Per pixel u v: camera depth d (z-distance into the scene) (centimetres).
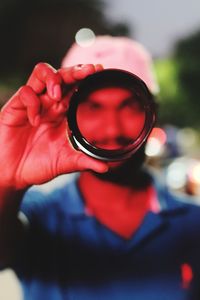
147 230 205
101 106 162
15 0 3731
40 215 208
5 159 161
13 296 646
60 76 153
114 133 162
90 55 198
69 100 157
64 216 207
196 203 217
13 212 175
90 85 156
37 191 216
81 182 212
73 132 150
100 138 163
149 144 199
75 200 208
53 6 3788
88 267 203
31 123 154
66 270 204
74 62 201
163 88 5462
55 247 205
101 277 203
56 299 203
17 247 193
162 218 208
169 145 1434
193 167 1257
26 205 208
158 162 1117
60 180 549
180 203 213
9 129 160
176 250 207
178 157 1466
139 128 163
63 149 157
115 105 161
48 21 3744
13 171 162
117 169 195
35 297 204
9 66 3653
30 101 154
